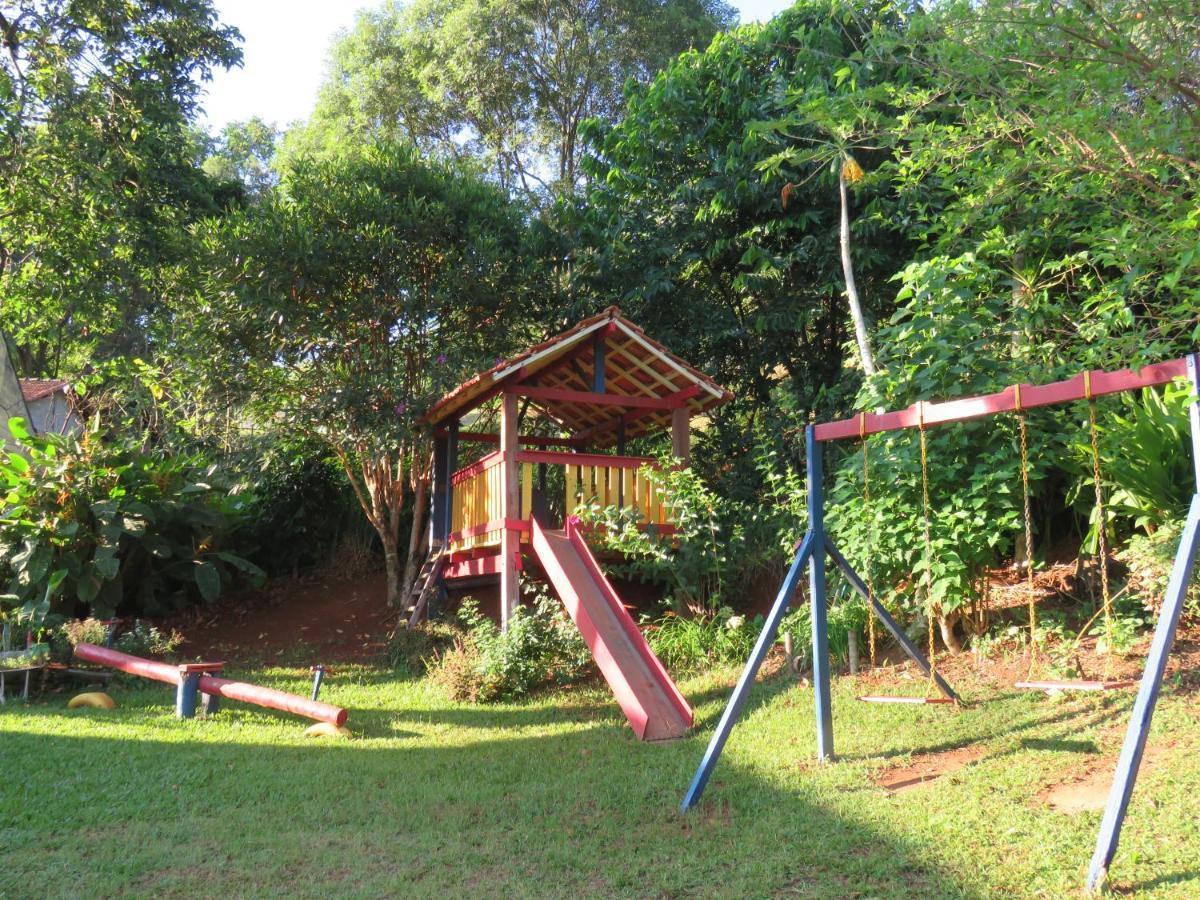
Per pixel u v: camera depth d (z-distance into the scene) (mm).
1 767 7055
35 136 16891
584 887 4637
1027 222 10148
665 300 15312
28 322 20609
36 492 11984
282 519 16047
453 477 13234
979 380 8250
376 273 13820
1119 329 8141
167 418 16359
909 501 8164
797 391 14766
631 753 7195
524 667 9602
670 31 26875
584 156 16656
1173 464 7434
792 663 9000
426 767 7074
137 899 4660
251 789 6566
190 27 19344
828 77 13133
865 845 4816
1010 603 8898
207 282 13477
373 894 4652
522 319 15008
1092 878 3980
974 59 8297
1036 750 5898
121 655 9875
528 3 25953
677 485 10977
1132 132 7273
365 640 12961
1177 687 6398
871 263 13719
